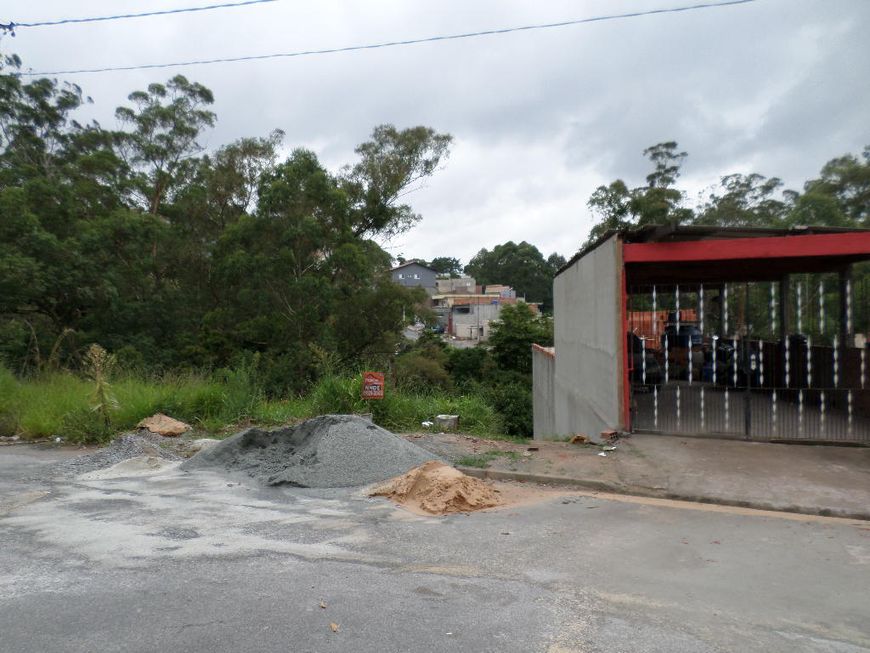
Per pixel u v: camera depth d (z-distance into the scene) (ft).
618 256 32.83
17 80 101.91
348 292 87.71
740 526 19.89
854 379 36.09
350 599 14.05
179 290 97.71
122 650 11.64
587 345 40.81
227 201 106.42
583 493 24.22
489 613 13.38
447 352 119.85
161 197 112.27
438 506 21.71
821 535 18.98
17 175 91.97
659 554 17.34
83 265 81.30
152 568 16.01
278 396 68.44
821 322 40.65
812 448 29.01
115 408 36.81
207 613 13.23
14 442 36.17
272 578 15.31
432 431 37.11
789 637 12.44
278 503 22.99
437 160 106.42
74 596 14.15
